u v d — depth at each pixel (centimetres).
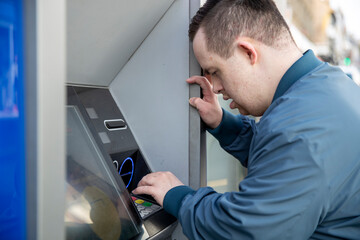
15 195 64
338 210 98
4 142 64
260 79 125
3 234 66
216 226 98
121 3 125
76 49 132
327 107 100
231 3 123
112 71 167
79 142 131
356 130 98
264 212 88
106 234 116
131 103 171
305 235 93
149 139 168
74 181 118
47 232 62
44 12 59
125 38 149
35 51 59
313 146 91
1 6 62
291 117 99
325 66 119
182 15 152
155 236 131
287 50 125
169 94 160
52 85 61
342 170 93
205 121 160
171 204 119
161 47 160
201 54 132
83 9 115
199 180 154
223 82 133
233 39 121
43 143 60
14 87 62
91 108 154
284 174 90
